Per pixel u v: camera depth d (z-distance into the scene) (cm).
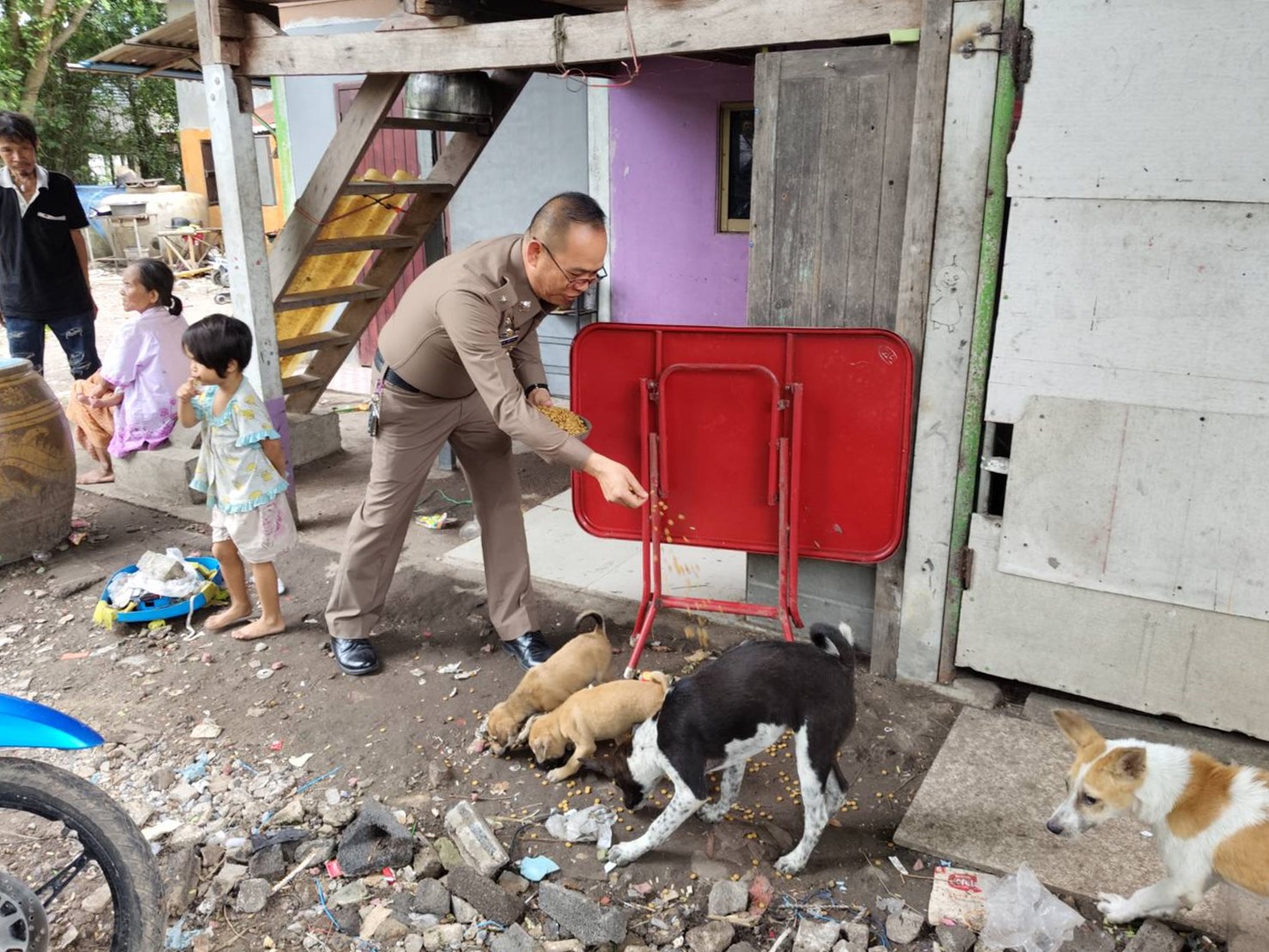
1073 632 337
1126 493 314
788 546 349
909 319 334
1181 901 233
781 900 262
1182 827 226
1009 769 311
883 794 307
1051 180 301
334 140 509
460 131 594
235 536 396
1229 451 296
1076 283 305
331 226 585
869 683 369
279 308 554
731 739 259
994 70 302
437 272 327
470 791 312
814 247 353
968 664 360
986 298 320
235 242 510
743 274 686
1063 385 316
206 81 488
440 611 438
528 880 271
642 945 248
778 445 343
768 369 339
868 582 382
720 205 681
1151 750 234
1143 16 278
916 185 321
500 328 314
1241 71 269
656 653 395
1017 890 255
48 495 496
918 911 257
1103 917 251
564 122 718
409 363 337
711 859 278
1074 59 290
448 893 262
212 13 474
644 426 354
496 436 372
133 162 2434
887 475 344
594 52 385
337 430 678
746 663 262
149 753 335
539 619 416
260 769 325
